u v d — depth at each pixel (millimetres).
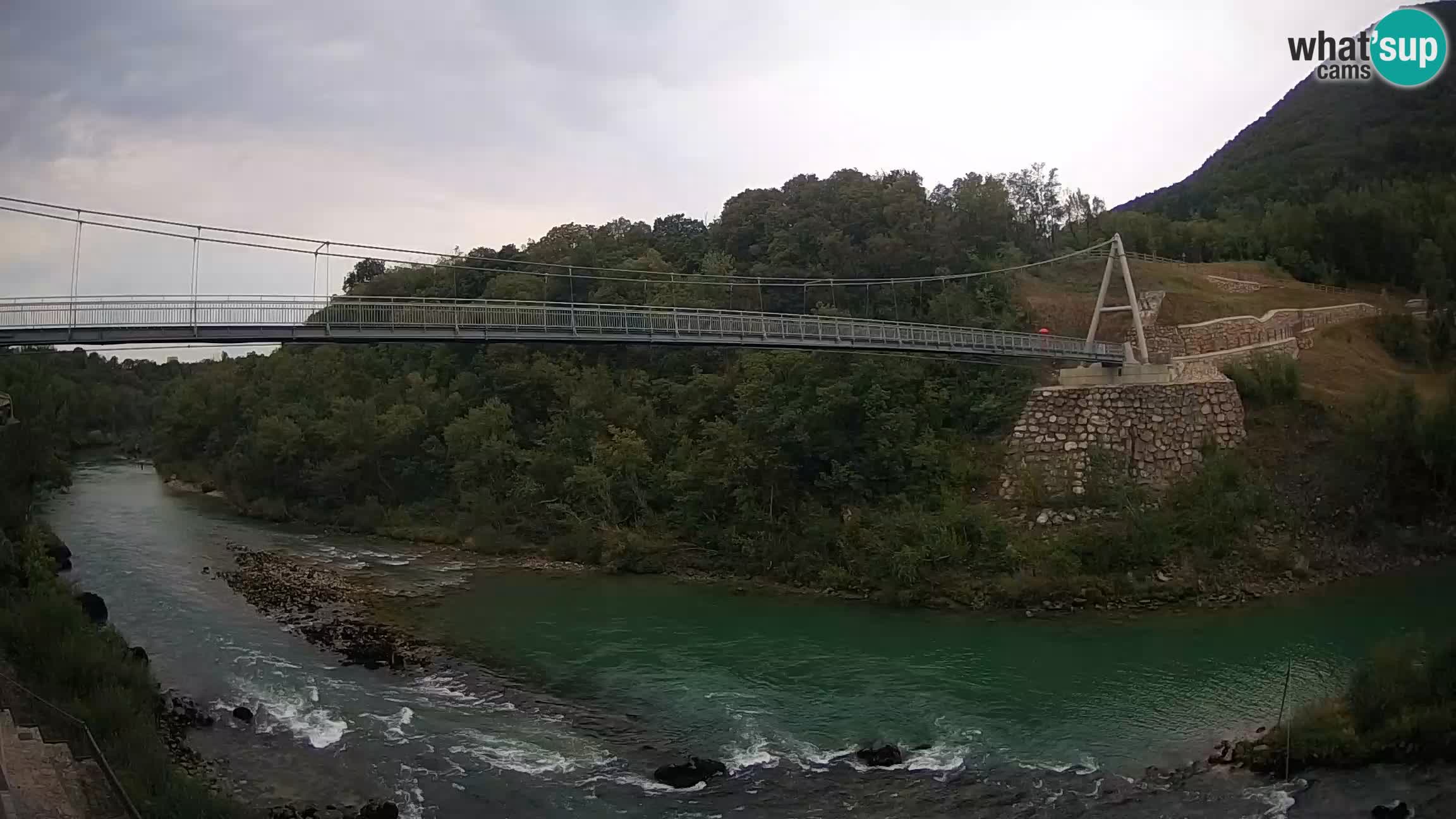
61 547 44188
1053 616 36469
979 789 22047
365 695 28234
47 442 60406
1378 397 47219
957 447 47250
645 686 29250
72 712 21375
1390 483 44719
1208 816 20375
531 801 21469
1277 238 80500
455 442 56844
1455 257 75625
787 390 48562
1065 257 56094
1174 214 125875
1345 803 20609
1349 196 93250
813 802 21484
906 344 46250
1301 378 52406
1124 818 20453
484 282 80938
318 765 23203
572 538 48375
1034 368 52125
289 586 41281
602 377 57969
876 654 32250
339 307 36812
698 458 49156
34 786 16703
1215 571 39406
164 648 31938
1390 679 24031
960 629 35062
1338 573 40656
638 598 40469
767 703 27688
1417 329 61781
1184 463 45312
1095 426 45812
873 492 45562
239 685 28609
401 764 23359
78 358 127312
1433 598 37375
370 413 61688
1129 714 26438
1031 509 43156
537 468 52938
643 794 21875
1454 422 44250
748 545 44531
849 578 40938
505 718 26609
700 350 58969
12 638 25781
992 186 74500
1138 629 34344
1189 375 49062
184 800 18641
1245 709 26547
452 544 52656
